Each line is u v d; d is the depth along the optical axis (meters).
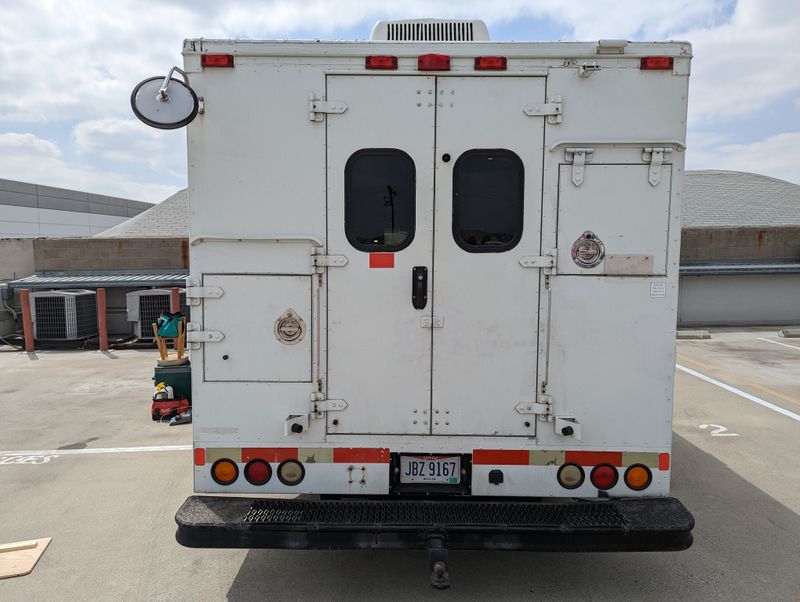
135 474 4.96
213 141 2.84
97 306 12.05
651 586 3.22
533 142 2.82
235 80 2.82
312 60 2.81
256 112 2.83
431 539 2.66
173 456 5.41
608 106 2.79
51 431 6.23
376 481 2.95
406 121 2.84
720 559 3.51
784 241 14.26
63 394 7.91
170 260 13.01
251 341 2.92
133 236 14.19
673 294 2.86
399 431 2.94
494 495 2.94
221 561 3.52
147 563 3.51
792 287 14.30
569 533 2.65
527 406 2.91
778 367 9.45
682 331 13.17
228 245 2.89
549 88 2.80
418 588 3.20
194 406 2.95
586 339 2.88
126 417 6.76
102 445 5.75
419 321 2.90
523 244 2.86
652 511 2.79
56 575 3.39
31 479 4.86
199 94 2.82
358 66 2.81
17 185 34.00
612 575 3.33
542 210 2.85
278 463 2.96
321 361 2.93
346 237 2.88
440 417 2.94
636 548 2.66
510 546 2.67
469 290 2.89
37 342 11.84
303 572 3.39
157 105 2.67
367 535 2.69
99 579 3.34
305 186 2.87
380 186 2.87
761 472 4.94
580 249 2.85
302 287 2.90
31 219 35.12
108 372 9.41
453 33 3.55
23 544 3.71
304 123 2.84
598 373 2.89
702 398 7.49
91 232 40.81
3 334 12.80
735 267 13.98
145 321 11.91
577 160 2.80
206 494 3.23
